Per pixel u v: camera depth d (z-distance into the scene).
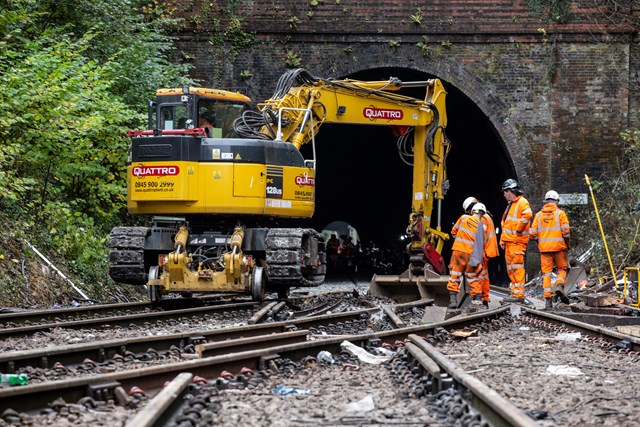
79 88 20.31
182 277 15.88
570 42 31.48
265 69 30.84
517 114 31.48
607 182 31.12
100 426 6.06
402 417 6.55
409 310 18.05
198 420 6.21
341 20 31.03
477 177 44.28
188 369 7.86
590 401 7.39
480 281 17.41
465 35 31.30
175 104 16.91
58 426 6.02
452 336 12.42
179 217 16.86
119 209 23.33
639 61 31.55
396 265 49.62
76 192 22.09
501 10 31.36
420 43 31.17
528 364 9.69
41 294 17.75
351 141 48.81
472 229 17.11
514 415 5.56
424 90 37.81
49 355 8.70
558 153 31.44
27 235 19.34
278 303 16.67
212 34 30.66
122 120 20.66
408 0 31.17
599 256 27.41
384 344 10.97
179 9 30.47
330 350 10.12
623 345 11.27
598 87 31.50
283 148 16.88
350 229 85.38
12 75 18.44
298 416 6.58
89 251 20.31
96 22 24.12
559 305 18.41
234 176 16.11
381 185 53.69
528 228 17.84
